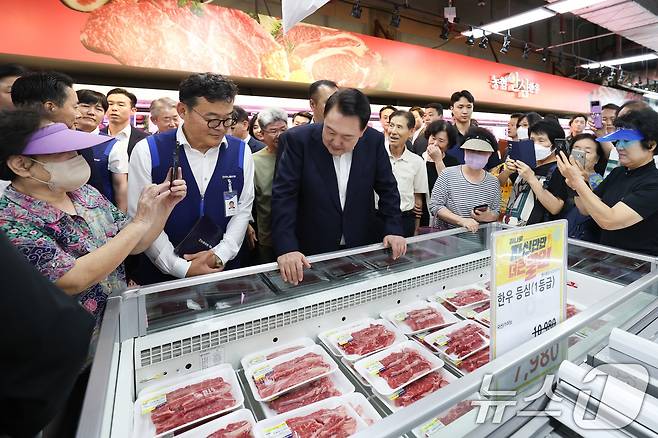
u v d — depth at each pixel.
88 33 3.61
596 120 3.25
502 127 7.11
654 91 12.36
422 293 1.40
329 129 1.37
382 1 6.78
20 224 0.86
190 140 1.49
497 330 0.76
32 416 0.51
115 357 0.82
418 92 6.28
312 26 5.08
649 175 1.47
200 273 1.36
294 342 1.13
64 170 0.91
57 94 1.38
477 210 2.10
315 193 1.59
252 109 4.49
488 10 8.41
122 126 2.64
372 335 1.17
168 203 1.18
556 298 0.87
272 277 1.21
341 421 0.86
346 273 1.31
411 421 0.56
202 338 1.00
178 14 4.07
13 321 0.48
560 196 2.09
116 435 0.70
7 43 3.30
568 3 5.25
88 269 0.88
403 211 2.75
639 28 6.54
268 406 0.92
